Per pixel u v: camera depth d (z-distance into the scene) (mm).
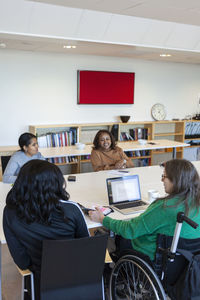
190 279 1572
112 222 1941
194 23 3682
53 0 2746
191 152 6664
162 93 6258
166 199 1717
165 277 1690
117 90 5691
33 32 3395
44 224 1463
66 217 1507
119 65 5703
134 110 6008
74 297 1560
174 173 1725
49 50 4723
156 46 4230
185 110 6609
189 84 6559
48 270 1466
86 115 5547
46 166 1463
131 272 1810
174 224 1649
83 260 1506
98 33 3691
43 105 5145
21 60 4863
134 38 3967
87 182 3045
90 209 2193
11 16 3160
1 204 2342
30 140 3049
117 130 5551
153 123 5977
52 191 1458
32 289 1561
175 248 1597
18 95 4930
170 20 3514
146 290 1722
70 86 5312
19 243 1516
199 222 1680
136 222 1807
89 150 4543
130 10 3072
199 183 1713
